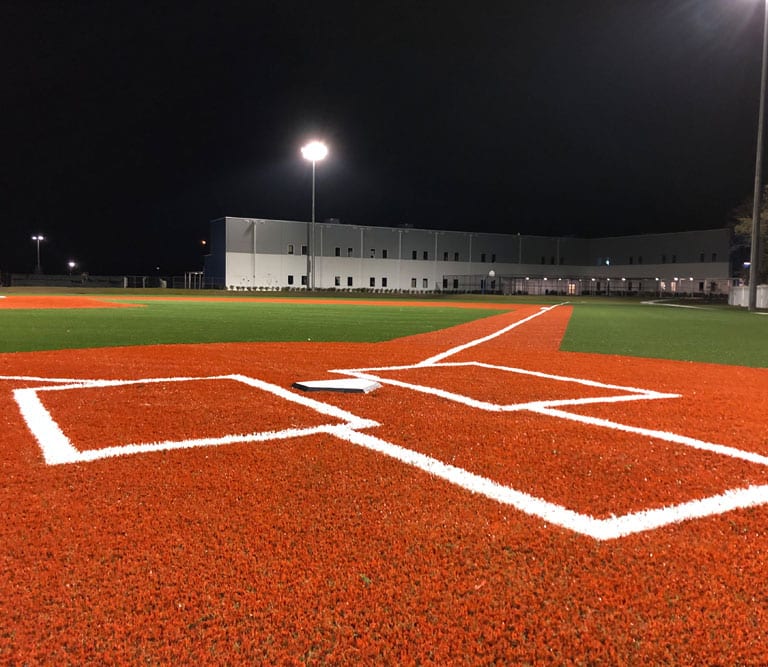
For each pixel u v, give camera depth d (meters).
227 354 9.16
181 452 3.86
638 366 8.35
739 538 2.63
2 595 2.14
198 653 1.85
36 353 9.12
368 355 9.24
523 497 3.09
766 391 6.36
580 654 1.86
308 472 3.48
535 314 23.05
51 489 3.17
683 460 3.77
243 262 58.28
